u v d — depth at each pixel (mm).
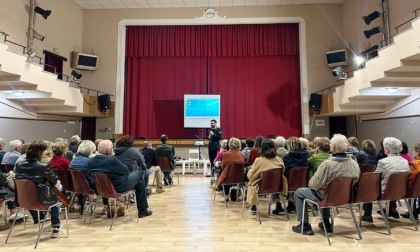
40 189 2572
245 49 8602
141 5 8430
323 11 8414
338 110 6734
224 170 3688
